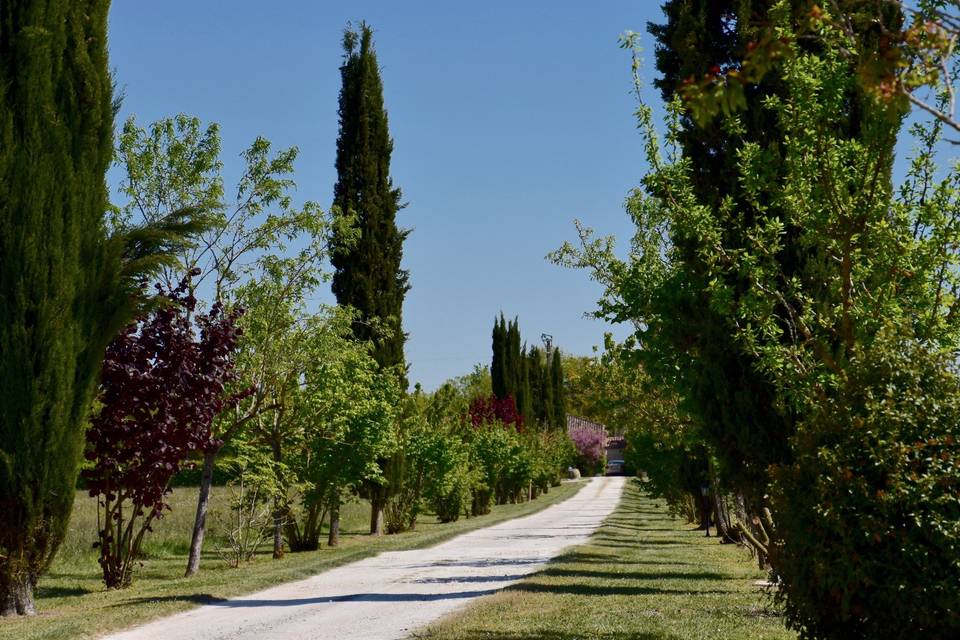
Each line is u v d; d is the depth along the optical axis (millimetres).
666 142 12453
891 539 6543
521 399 71625
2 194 12875
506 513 48719
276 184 20859
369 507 47219
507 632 10289
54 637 10500
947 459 6527
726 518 27812
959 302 9586
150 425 16688
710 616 11484
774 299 10234
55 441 13039
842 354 9477
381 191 32375
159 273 14844
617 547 25688
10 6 13180
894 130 9273
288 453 26688
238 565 21953
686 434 19688
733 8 12445
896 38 5121
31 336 12906
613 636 10000
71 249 13328
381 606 13242
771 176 10031
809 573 7000
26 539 12828
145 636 10828
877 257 9695
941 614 6367
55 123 13297
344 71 32344
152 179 20375
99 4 14016
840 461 6812
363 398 25891
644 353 14609
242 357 21016
